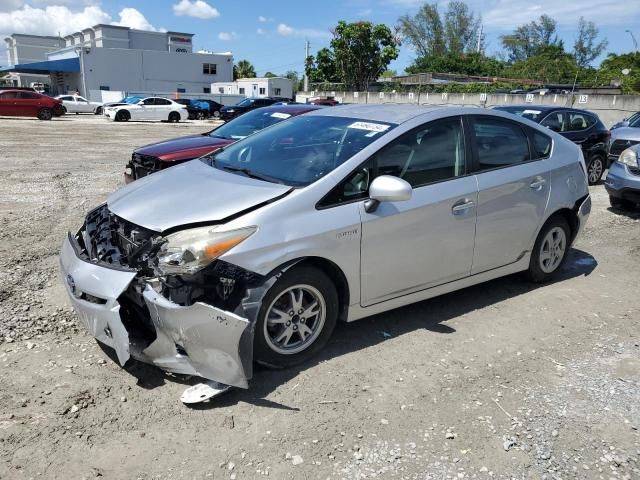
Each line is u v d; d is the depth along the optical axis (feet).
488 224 14.26
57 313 13.64
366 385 11.07
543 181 15.62
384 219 12.00
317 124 14.46
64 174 36.40
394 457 9.07
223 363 10.00
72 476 8.39
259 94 198.08
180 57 200.95
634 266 19.21
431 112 13.84
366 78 159.43
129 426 9.55
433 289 13.65
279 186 11.50
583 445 9.52
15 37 281.13
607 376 11.79
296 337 11.62
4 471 8.41
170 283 10.12
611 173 26.91
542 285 16.97
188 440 9.28
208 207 10.85
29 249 18.80
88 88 184.75
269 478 8.53
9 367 11.13
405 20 262.06
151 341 10.62
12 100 95.45
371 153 12.23
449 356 12.40
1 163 40.78
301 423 9.82
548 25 254.06
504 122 15.25
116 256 11.04
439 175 13.35
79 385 10.62
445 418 10.14
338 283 11.99
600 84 172.45
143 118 105.29
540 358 12.48
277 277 10.56
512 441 9.55
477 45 260.83
